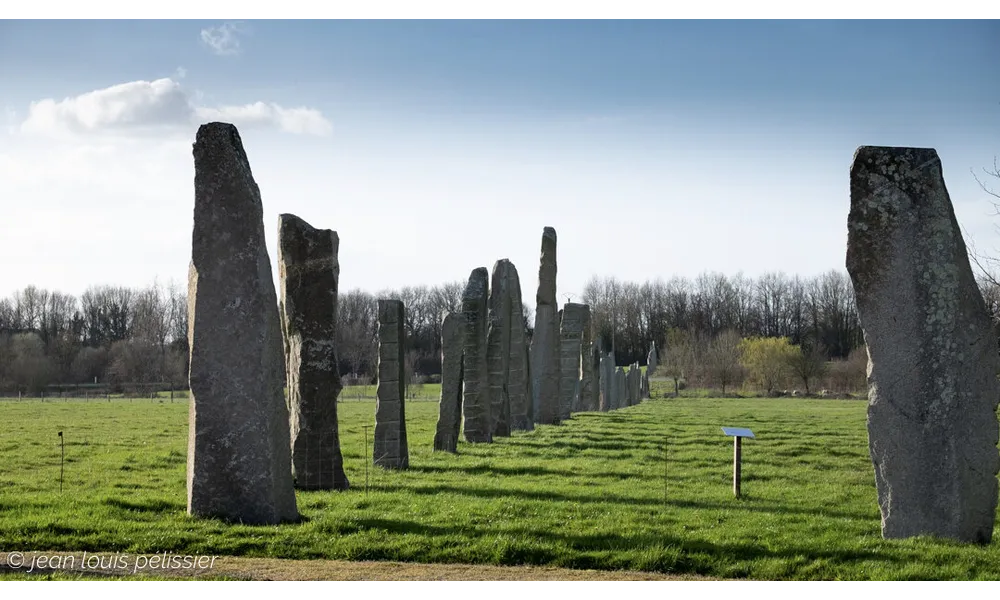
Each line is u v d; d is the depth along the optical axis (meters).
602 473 20.72
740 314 119.50
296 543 12.20
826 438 29.81
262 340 13.50
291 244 17.48
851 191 13.52
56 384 77.81
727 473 21.27
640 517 14.59
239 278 13.50
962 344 13.06
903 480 13.08
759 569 11.37
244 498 13.36
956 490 12.88
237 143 13.73
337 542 12.21
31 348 76.88
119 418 38.12
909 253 13.24
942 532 12.90
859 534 13.51
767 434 31.11
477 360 27.25
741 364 80.88
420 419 37.69
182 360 81.38
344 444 25.78
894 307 13.26
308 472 17.19
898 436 13.14
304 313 17.41
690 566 11.57
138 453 23.84
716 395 71.38
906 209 13.29
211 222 13.52
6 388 71.50
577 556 11.81
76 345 91.50
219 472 13.40
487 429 27.17
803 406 53.41
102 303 106.94
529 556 11.88
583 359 46.28
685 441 28.27
